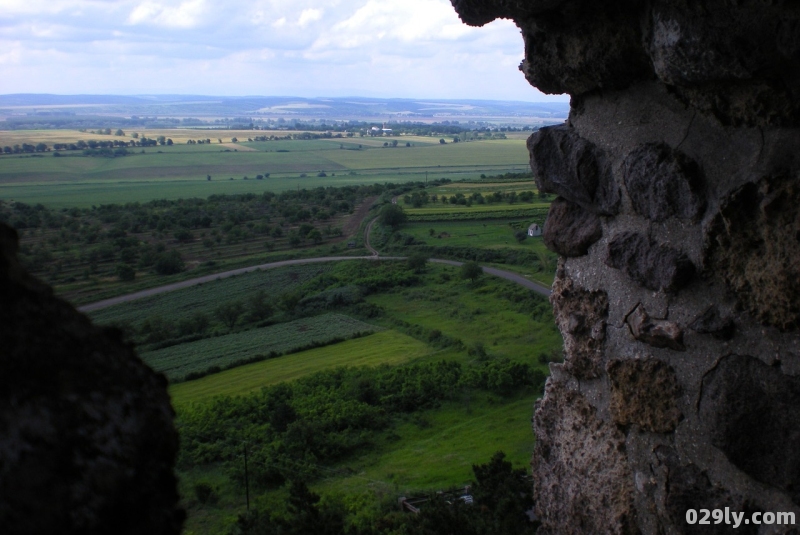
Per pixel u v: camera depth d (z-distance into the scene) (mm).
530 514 10344
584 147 4117
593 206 4145
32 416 1621
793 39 2908
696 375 3479
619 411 3912
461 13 4312
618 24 3703
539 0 3801
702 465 3457
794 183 3055
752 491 3223
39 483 1589
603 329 4090
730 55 3092
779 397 3094
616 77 3863
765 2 2902
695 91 3443
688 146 3525
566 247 4375
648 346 3766
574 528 4242
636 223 3867
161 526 1836
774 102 3129
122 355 1903
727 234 3322
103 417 1751
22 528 1540
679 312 3578
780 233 3100
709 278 3447
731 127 3359
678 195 3539
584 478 4180
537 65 4266
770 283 3117
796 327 3033
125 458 1766
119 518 1724
